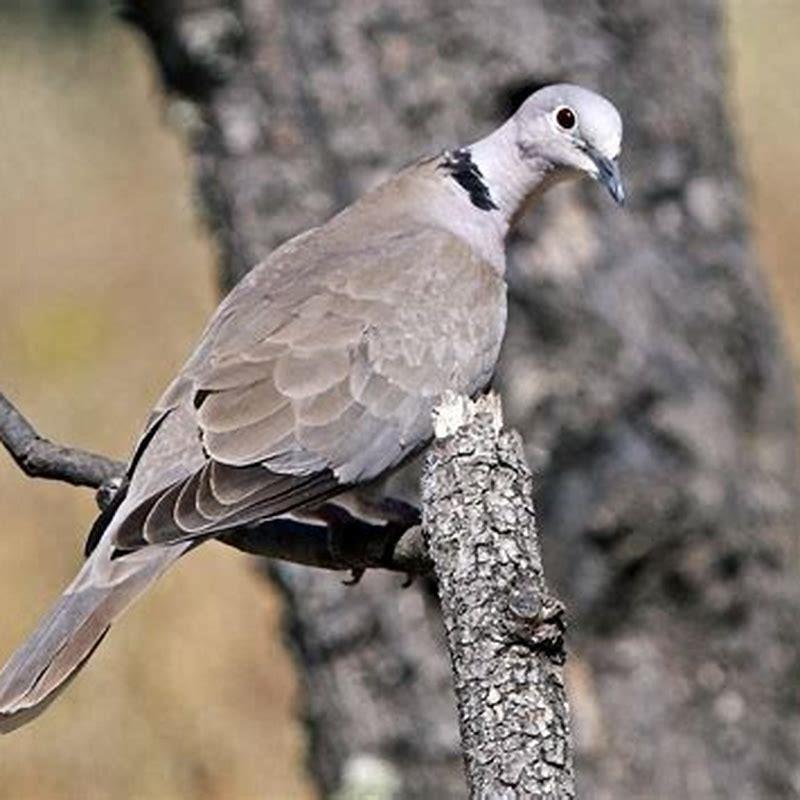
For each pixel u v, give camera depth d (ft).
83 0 115.75
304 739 55.47
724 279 54.08
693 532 52.47
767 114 109.70
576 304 52.29
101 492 38.50
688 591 52.70
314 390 40.50
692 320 53.42
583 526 52.24
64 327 96.94
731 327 54.03
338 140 52.37
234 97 52.85
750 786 53.01
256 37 52.54
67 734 70.33
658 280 53.16
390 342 41.68
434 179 44.93
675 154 54.03
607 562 52.34
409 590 52.11
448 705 52.01
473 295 43.11
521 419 52.11
